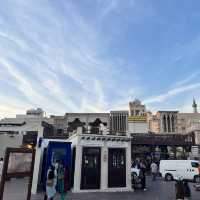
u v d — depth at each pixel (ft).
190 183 69.05
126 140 54.49
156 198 41.24
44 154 54.90
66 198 39.83
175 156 129.80
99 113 137.28
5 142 104.83
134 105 280.10
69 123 134.41
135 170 59.72
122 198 40.93
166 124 237.86
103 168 50.78
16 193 42.88
